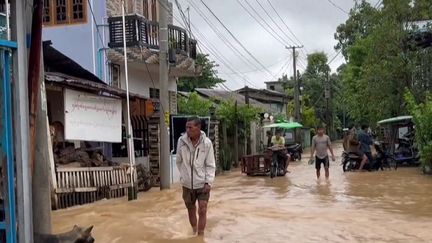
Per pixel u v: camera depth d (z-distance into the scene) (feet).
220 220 31.91
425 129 61.11
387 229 28.55
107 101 45.98
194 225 28.14
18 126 16.31
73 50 59.82
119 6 62.75
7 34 16.58
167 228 29.58
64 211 36.06
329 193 45.24
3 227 16.28
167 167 52.44
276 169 64.75
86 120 43.29
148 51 60.44
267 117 119.75
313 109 191.62
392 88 83.71
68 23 59.98
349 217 32.48
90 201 40.81
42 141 19.84
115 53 58.80
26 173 16.52
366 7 107.34
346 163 70.49
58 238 18.61
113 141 46.88
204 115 77.25
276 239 26.68
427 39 79.56
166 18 53.01
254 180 60.70
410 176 58.90
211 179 27.22
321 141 58.90
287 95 196.24
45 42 42.60
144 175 50.96
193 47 73.56
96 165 42.91
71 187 38.63
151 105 54.90
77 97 42.16
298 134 148.87
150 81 70.90
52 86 40.29
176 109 79.51
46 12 60.49
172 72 72.74
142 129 57.06
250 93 177.47
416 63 81.76
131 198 42.60
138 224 30.68
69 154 41.45
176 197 44.32
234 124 85.87
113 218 32.86
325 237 26.94
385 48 82.79
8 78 16.17
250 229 29.25
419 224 29.81
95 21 59.31
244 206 37.91
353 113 113.91
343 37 138.41
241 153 90.22
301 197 43.01
